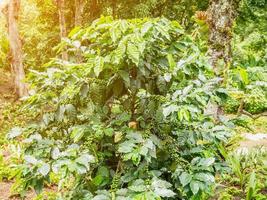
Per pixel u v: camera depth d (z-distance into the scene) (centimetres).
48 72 316
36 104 324
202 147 346
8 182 730
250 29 1898
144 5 1545
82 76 310
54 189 652
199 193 292
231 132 356
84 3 1645
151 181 275
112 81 311
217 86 317
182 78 320
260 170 733
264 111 1407
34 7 2195
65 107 314
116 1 1598
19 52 1720
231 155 703
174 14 1741
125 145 281
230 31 752
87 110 313
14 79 1764
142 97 323
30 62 2248
